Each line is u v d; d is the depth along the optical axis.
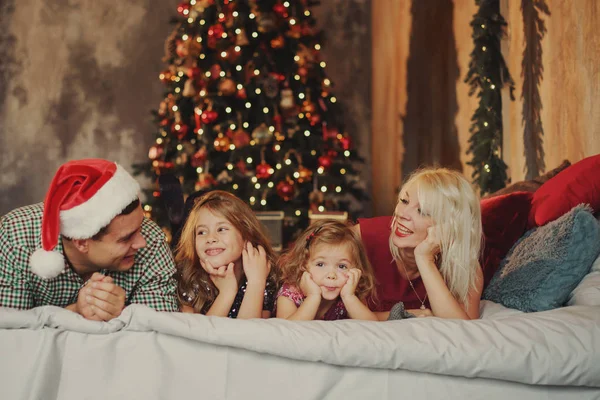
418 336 1.69
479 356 1.67
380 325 1.73
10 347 1.63
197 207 2.30
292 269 2.31
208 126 5.73
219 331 1.66
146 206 6.05
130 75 7.33
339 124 6.12
